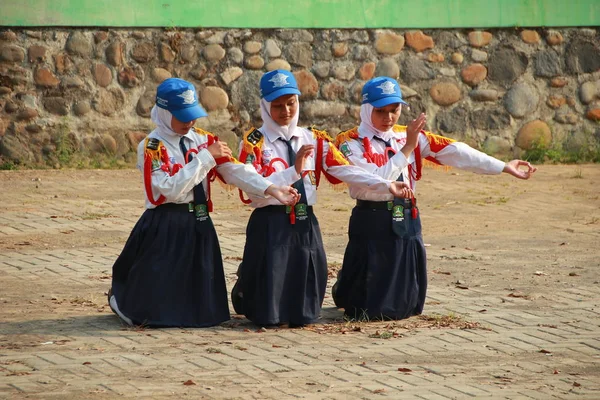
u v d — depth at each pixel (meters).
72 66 36.78
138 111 37.56
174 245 17.22
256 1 38.44
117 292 17.55
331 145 17.61
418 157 18.17
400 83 40.12
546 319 18.39
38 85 36.47
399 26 39.91
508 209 31.52
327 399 13.20
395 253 17.89
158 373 14.30
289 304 17.45
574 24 41.25
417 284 18.23
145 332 16.88
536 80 41.12
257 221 17.33
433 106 40.47
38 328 17.03
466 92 40.66
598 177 37.44
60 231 26.73
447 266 23.36
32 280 21.17
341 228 28.20
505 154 41.00
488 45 40.72
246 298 17.52
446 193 34.03
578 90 41.41
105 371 14.37
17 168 36.06
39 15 36.25
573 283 21.69
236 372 14.44
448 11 40.28
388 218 17.86
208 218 17.45
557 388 14.02
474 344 16.48
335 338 16.75
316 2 39.03
